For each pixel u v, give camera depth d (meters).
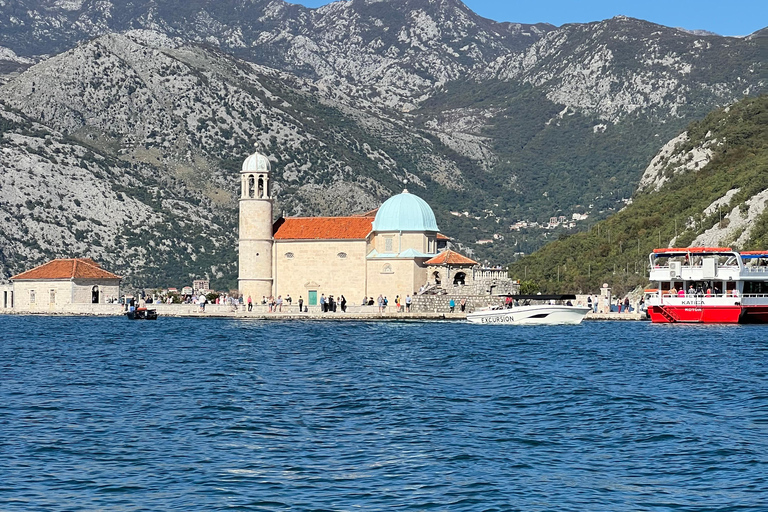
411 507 34.06
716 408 52.41
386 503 34.50
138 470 39.03
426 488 36.28
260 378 65.88
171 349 88.94
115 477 37.97
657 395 57.09
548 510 33.66
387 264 143.75
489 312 124.56
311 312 140.00
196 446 43.25
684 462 40.12
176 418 49.91
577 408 52.56
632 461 40.31
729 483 36.94
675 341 94.31
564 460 40.53
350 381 63.97
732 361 75.00
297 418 49.81
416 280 143.38
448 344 92.12
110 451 42.25
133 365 74.62
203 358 79.88
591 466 39.53
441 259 142.38
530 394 57.62
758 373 67.31
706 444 43.25
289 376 66.94
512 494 35.47
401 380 64.38
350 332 110.06
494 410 52.00
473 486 36.53
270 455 41.53
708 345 89.50
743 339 96.44
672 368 70.50
